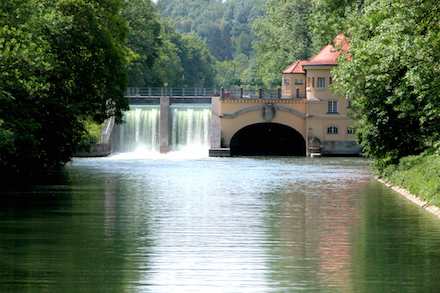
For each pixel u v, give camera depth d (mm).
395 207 112875
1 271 68125
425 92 96688
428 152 147000
